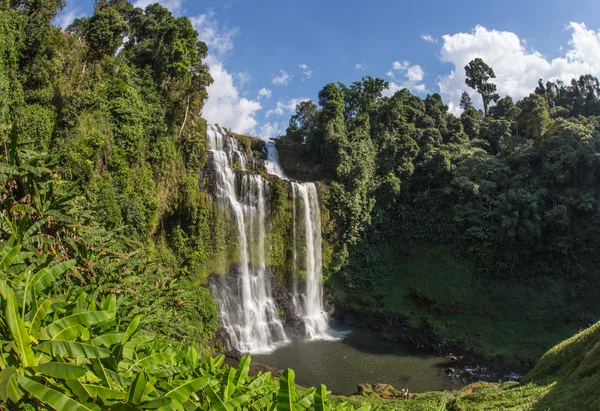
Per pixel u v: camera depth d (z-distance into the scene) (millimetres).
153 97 32406
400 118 55031
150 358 5625
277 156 47438
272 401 5840
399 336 38844
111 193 26062
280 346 35969
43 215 10023
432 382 29984
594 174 42656
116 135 27844
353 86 59375
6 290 4305
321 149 45844
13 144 10055
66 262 5645
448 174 46312
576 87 66812
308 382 28953
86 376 4551
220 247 35531
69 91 26484
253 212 38469
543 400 17562
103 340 4988
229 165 39969
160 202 31359
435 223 45188
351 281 43281
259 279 37969
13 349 4137
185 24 34438
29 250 8008
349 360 33312
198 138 35125
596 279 38969
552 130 48375
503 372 32656
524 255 40844
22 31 24578
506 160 47250
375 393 25281
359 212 44500
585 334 22781
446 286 41344
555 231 40750
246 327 35656
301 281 40281
